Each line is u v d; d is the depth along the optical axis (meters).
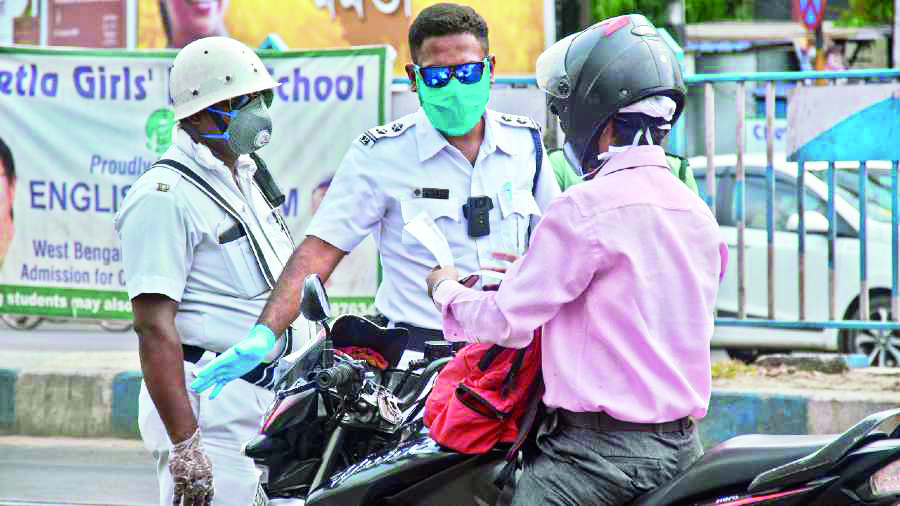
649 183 6.86
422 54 9.24
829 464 6.22
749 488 6.41
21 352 20.58
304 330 9.74
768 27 39.31
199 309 9.23
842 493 6.23
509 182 9.59
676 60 7.10
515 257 8.31
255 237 9.40
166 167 9.14
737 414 16.89
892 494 6.22
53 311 19.25
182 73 9.19
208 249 9.21
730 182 23.80
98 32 23.83
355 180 9.48
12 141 19.17
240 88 9.15
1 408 18.94
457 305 7.08
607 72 6.93
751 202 23.75
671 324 6.70
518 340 6.77
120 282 19.05
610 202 6.72
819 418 16.66
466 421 7.10
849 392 17.02
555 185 9.98
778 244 23.30
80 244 19.12
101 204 19.03
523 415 7.15
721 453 6.59
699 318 6.75
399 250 9.52
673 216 6.80
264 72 9.39
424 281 9.42
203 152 9.17
